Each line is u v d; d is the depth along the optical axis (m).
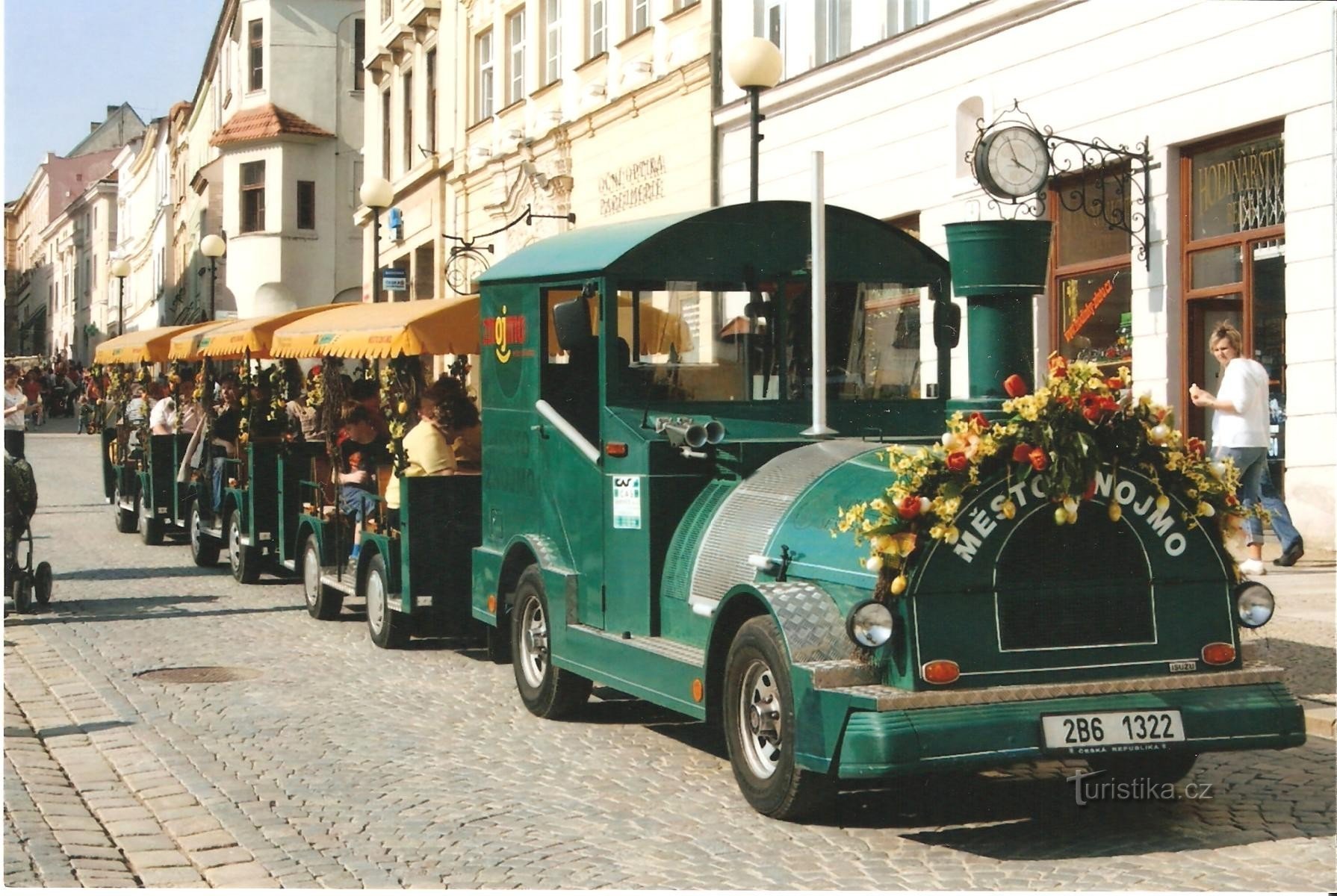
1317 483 13.95
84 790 7.81
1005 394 7.36
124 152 88.69
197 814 7.33
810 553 7.25
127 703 10.04
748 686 7.27
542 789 7.82
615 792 7.74
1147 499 6.82
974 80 18.23
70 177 106.19
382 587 12.26
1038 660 6.68
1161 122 15.59
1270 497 13.33
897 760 6.40
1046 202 17.42
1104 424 6.78
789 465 8.05
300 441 15.77
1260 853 6.57
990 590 6.65
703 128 24.03
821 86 21.14
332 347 13.38
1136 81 15.89
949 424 6.76
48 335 106.12
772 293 8.99
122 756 8.55
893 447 6.95
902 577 6.59
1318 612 11.25
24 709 9.84
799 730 6.72
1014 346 7.39
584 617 9.14
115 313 89.00
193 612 14.31
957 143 18.56
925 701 6.51
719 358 8.91
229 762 8.44
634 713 9.78
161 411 20.75
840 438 8.48
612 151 27.31
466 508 11.98
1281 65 14.17
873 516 6.72
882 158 20.03
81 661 11.67
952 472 6.64
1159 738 6.65
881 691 6.56
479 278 10.65
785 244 9.02
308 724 9.43
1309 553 14.05
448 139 35.72
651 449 8.43
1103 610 6.78
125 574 17.39
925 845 6.76
